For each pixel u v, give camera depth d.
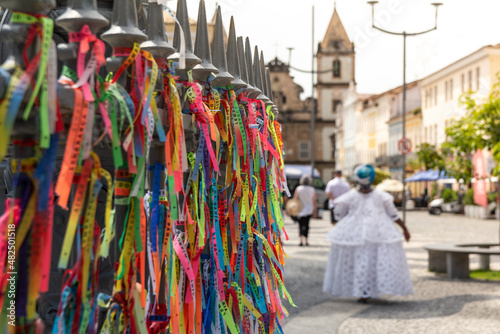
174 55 2.09
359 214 8.08
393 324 6.63
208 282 2.24
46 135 1.14
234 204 2.41
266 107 2.92
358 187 8.27
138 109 1.52
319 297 8.37
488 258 11.50
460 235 20.70
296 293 8.68
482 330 6.32
